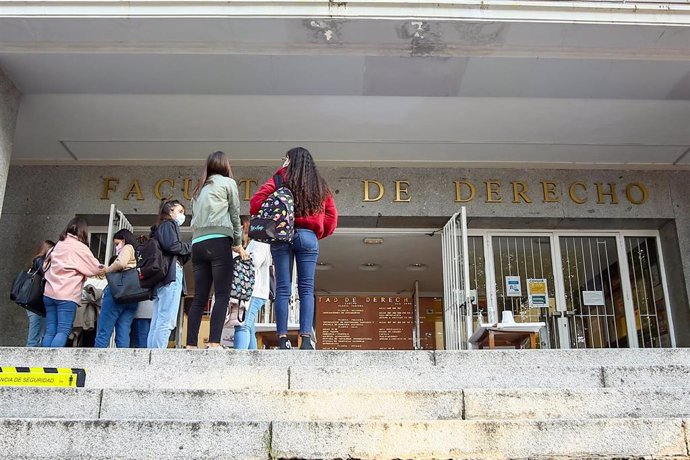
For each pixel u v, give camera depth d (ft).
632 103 28.71
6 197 32.91
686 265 32.58
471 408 13.78
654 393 13.98
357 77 27.17
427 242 37.24
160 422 12.21
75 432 12.11
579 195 33.42
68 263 21.89
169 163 33.58
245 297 21.31
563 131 30.99
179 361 15.44
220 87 27.84
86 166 33.45
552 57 25.82
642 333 33.06
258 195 18.67
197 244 18.90
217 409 13.67
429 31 24.93
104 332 21.77
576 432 12.39
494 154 33.09
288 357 15.48
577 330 33.12
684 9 24.58
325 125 30.68
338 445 12.17
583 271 33.88
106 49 25.58
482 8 24.54
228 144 32.30
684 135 31.17
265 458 12.07
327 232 19.47
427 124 30.55
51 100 28.63
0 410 13.79
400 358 15.46
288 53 25.79
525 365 15.57
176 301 20.57
